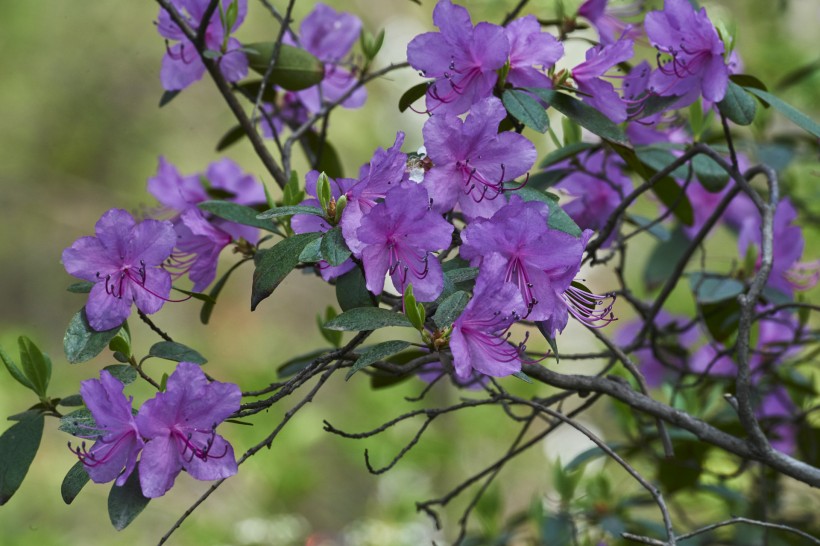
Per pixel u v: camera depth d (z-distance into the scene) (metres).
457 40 1.10
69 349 1.09
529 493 2.53
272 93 1.30
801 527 1.40
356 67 1.29
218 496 2.34
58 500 2.55
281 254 1.07
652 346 1.30
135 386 2.36
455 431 2.44
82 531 2.52
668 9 1.13
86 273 1.09
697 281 1.33
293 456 2.11
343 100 1.27
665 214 1.26
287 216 1.16
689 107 1.25
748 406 1.13
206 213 1.20
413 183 1.05
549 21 1.24
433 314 1.09
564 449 2.55
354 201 1.06
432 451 2.20
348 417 2.36
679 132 1.30
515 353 1.05
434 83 1.11
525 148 1.08
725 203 1.22
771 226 1.15
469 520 2.29
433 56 1.10
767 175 1.18
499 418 2.44
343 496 2.35
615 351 1.18
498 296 1.05
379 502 2.11
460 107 1.11
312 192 1.09
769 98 1.15
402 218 1.05
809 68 1.60
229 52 1.23
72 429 1.06
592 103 1.15
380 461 2.15
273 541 2.00
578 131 1.26
